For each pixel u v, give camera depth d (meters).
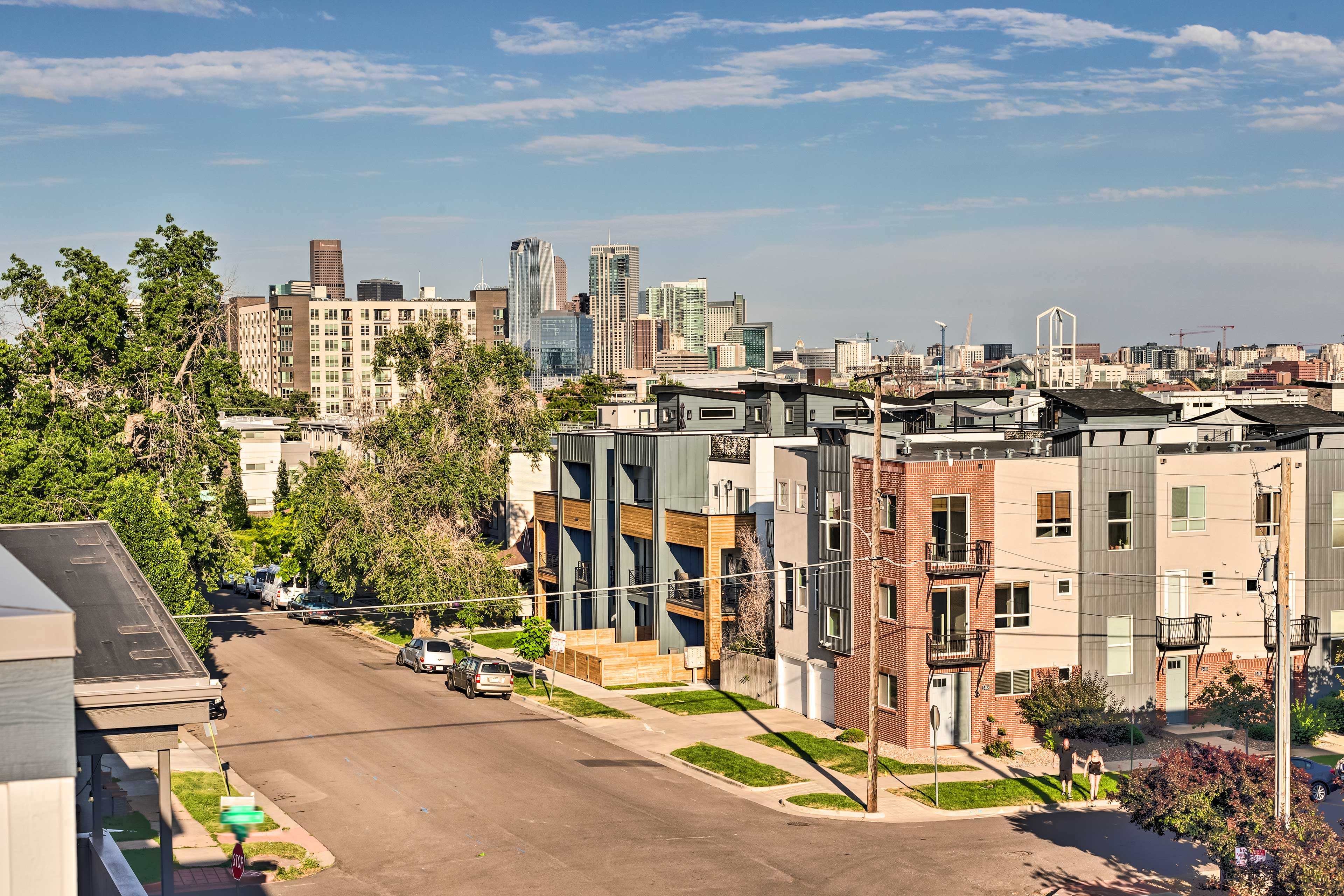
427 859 29.98
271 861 29.30
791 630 48.66
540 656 56.59
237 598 81.12
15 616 11.78
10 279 59.72
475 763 39.59
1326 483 47.19
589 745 42.62
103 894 17.00
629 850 30.84
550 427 71.94
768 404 61.44
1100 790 37.19
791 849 31.22
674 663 54.59
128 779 36.09
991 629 42.59
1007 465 42.78
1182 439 54.53
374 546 61.50
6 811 11.73
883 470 42.75
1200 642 45.38
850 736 43.41
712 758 40.50
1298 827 24.80
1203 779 27.27
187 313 62.91
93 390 58.88
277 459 123.50
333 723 44.91
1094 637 44.12
